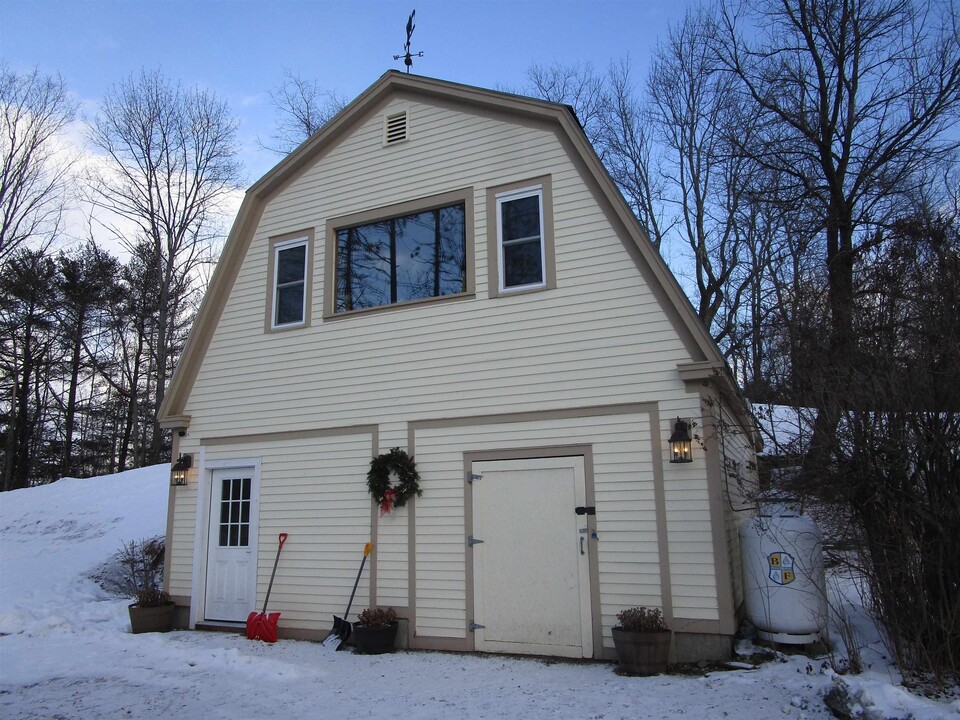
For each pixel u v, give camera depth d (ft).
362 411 30.19
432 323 29.50
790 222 53.88
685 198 76.07
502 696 20.17
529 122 29.43
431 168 31.07
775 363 31.91
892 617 18.69
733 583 24.54
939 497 18.26
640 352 25.66
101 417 115.75
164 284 89.56
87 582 44.16
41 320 97.81
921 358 18.69
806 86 54.13
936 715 15.65
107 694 21.24
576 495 25.64
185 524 33.24
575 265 27.32
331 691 21.26
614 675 22.17
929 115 49.08
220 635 30.25
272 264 33.94
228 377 33.68
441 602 27.02
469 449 27.73
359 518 29.35
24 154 86.43
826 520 22.74
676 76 77.05
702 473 23.98
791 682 19.74
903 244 26.89
